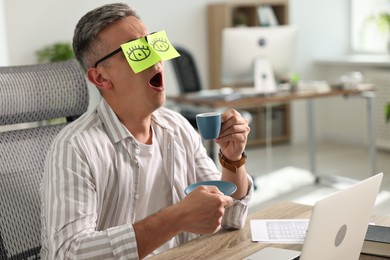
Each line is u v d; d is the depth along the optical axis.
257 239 1.60
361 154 5.76
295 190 4.56
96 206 1.46
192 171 1.78
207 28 5.89
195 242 1.60
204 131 1.58
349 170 5.13
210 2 5.89
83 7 5.17
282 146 6.26
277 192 4.52
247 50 4.35
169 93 5.77
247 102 4.08
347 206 1.18
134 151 1.60
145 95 1.55
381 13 6.23
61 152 1.47
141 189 1.61
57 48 4.91
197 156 1.81
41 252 1.53
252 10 6.06
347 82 4.71
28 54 4.95
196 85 4.82
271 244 1.56
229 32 4.25
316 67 6.44
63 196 1.40
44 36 5.01
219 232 1.67
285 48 4.51
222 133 1.67
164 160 1.68
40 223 1.70
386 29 6.19
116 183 1.57
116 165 1.56
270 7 6.17
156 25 5.57
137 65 1.50
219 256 1.49
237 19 5.99
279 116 6.32
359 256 1.46
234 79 4.44
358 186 1.21
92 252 1.33
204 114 1.58
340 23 6.54
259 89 4.42
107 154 1.54
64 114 1.83
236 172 1.71
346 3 6.52
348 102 6.26
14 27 4.86
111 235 1.33
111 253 1.33
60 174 1.43
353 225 1.25
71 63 1.86
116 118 1.58
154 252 1.67
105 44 1.53
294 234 1.63
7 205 1.66
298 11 6.27
